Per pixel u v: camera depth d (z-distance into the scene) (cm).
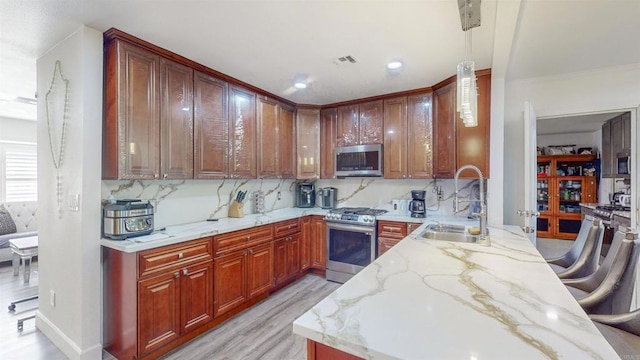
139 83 218
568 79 296
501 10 166
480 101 271
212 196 313
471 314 93
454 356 71
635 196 277
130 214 212
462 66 165
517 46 238
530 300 103
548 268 140
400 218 321
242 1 170
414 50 232
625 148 423
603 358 70
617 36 221
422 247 181
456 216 332
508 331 83
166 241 210
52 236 234
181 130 247
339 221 356
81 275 203
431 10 178
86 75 201
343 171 378
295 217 353
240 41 219
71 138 211
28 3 171
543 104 305
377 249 333
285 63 259
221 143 284
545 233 670
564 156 650
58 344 225
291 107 384
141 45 218
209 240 245
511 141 318
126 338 200
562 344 76
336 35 209
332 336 81
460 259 155
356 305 100
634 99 272
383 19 188
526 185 269
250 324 258
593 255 212
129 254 197
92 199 206
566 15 193
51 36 212
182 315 221
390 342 77
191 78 256
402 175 339
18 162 506
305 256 373
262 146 336
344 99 374
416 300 104
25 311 286
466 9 169
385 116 352
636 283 257
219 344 227
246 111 315
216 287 250
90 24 196
